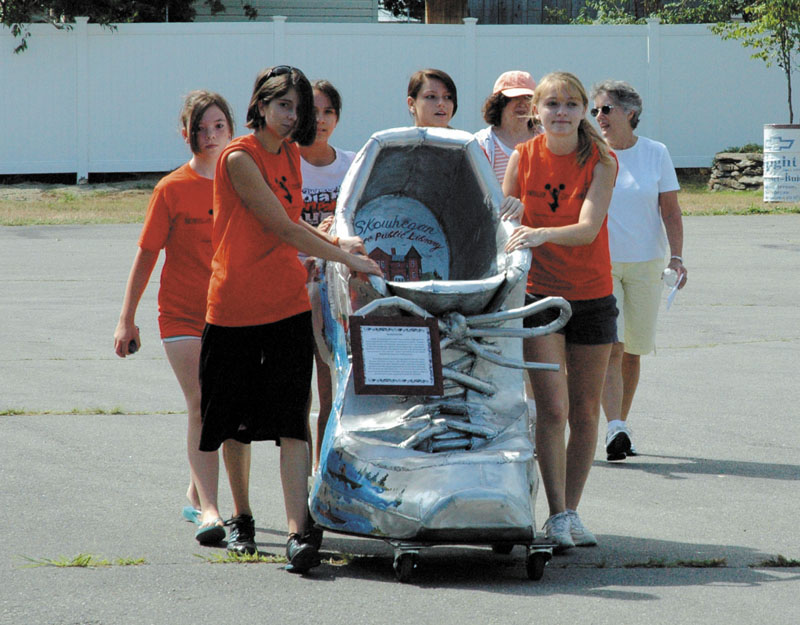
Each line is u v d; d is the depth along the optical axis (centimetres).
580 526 1172
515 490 1026
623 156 1608
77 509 1270
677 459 1535
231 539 1132
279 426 1098
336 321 1155
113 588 1012
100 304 2706
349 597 998
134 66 5341
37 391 1867
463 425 1080
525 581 1055
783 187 4856
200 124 1235
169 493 1343
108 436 1600
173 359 1223
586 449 1205
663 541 1190
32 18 5484
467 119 5528
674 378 2019
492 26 5481
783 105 5634
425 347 1050
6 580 1029
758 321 2542
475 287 1078
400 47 5453
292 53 5400
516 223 1166
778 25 5197
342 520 1067
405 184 1248
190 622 927
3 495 1313
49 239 3878
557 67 5553
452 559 1138
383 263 1246
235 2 6331
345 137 5456
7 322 2481
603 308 1195
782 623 940
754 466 1495
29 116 5306
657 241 1596
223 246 1106
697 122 5644
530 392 1396
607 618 948
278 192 1098
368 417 1097
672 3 6631
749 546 1172
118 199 5044
